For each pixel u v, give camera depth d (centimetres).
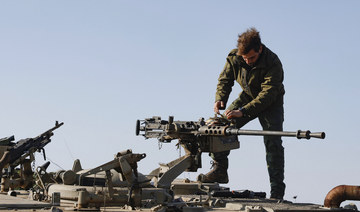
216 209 932
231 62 1446
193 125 1116
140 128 1214
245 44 1327
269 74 1370
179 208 856
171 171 1069
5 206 823
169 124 1110
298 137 960
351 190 935
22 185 1419
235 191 1223
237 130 1049
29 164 1431
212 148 1107
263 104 1348
